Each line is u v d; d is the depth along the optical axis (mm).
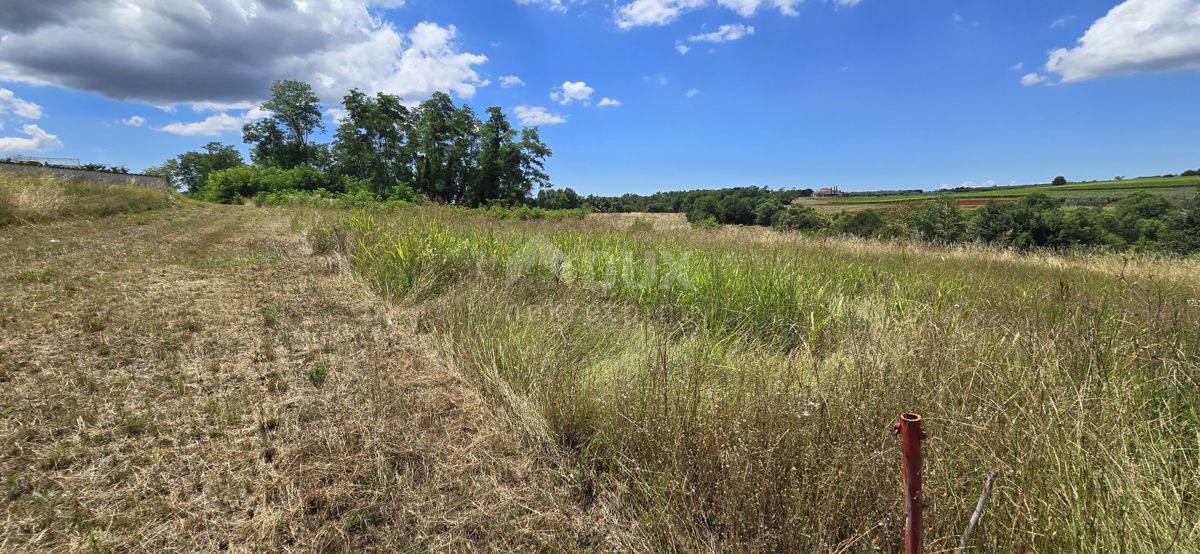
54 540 1935
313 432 2795
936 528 1735
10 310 4367
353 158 56469
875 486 1892
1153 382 2689
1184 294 4938
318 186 42281
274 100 58188
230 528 2072
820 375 3002
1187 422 2289
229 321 4555
